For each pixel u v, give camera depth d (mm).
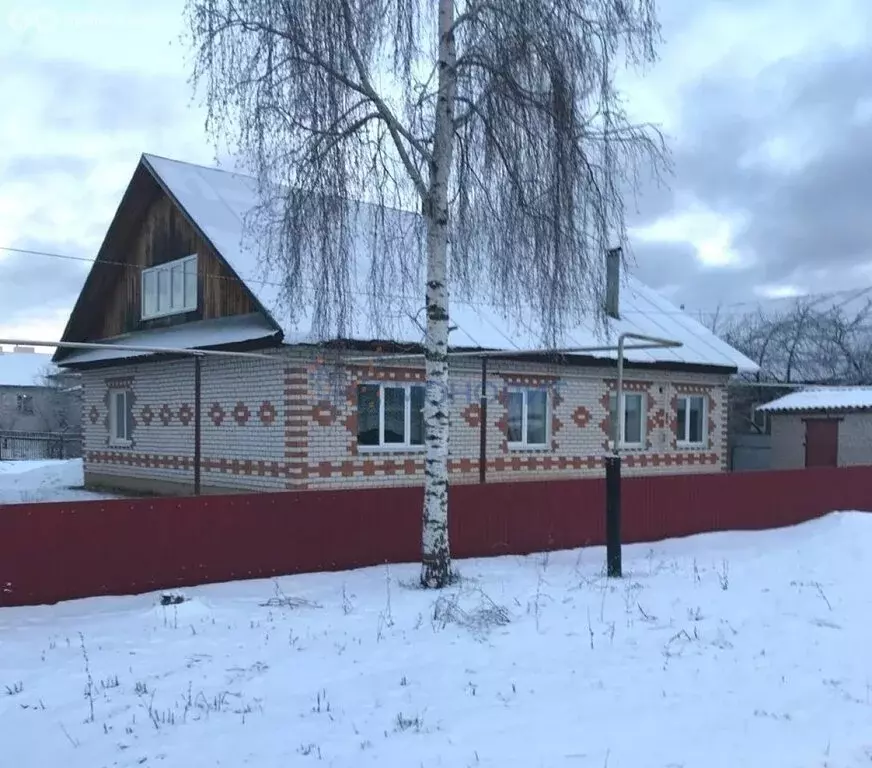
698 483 13492
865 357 33094
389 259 9719
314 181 8367
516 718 5027
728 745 4566
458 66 8516
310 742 4723
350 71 8312
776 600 8203
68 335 19578
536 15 8102
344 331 9742
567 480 11953
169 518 8891
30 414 53875
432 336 8852
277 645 6746
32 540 8156
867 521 12109
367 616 7652
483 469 14109
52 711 5340
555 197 8500
